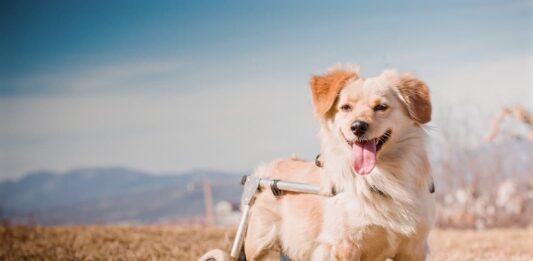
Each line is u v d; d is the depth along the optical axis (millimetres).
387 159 1283
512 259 1891
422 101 1305
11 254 2043
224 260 1420
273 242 1462
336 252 1300
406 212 1260
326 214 1330
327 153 1339
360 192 1275
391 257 1329
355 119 1263
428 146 1325
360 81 1337
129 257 1918
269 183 1437
